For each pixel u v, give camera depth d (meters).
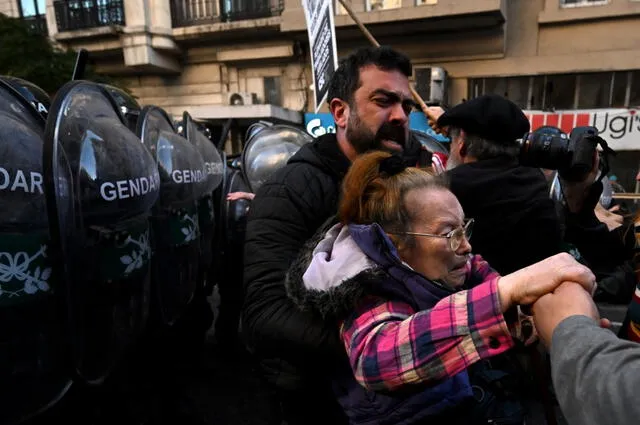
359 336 0.81
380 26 8.05
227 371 2.84
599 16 7.31
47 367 1.03
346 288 0.83
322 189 1.25
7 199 0.94
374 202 0.96
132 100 2.40
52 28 9.88
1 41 5.51
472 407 1.05
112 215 1.18
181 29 9.34
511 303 0.68
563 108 7.89
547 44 7.78
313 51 2.66
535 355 1.16
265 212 1.21
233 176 2.80
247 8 9.20
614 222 1.90
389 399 0.94
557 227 1.36
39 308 0.99
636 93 7.46
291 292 0.96
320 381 1.16
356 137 1.30
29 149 1.02
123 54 9.78
